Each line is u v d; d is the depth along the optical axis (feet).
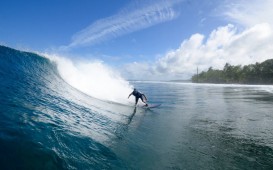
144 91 104.73
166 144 20.79
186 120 32.24
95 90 50.37
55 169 11.30
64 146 13.98
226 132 25.57
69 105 26.55
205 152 19.08
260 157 18.22
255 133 25.23
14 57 34.32
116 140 19.57
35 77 31.81
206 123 30.27
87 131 18.89
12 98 18.97
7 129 12.71
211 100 61.62
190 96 76.02
